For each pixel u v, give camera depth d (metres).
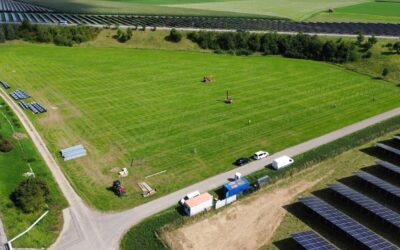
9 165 77.62
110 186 73.12
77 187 72.69
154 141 88.62
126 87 119.62
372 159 82.50
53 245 59.38
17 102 108.50
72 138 90.06
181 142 88.25
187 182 74.19
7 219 62.75
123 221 64.25
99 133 92.25
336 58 147.12
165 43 163.50
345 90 119.62
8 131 91.31
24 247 58.34
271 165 79.44
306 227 63.34
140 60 146.88
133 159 81.62
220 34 163.62
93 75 130.00
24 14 199.12
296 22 188.88
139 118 99.44
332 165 80.31
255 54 158.12
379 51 145.12
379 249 55.56
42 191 66.81
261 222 64.75
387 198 70.25
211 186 73.00
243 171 77.50
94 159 81.81
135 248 58.75
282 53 157.38
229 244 60.34
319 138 90.31
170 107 105.75
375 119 100.12
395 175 76.81
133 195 70.62
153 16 199.88
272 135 91.69
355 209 67.25
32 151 83.94
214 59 150.25
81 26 168.12
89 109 104.38
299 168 78.12
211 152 84.38
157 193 71.06
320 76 132.12
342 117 101.25
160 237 60.91
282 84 123.75
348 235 60.28
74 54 152.50
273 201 69.62
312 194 71.38
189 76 130.00
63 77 127.56
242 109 105.06
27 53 151.50
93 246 59.25
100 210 66.75
